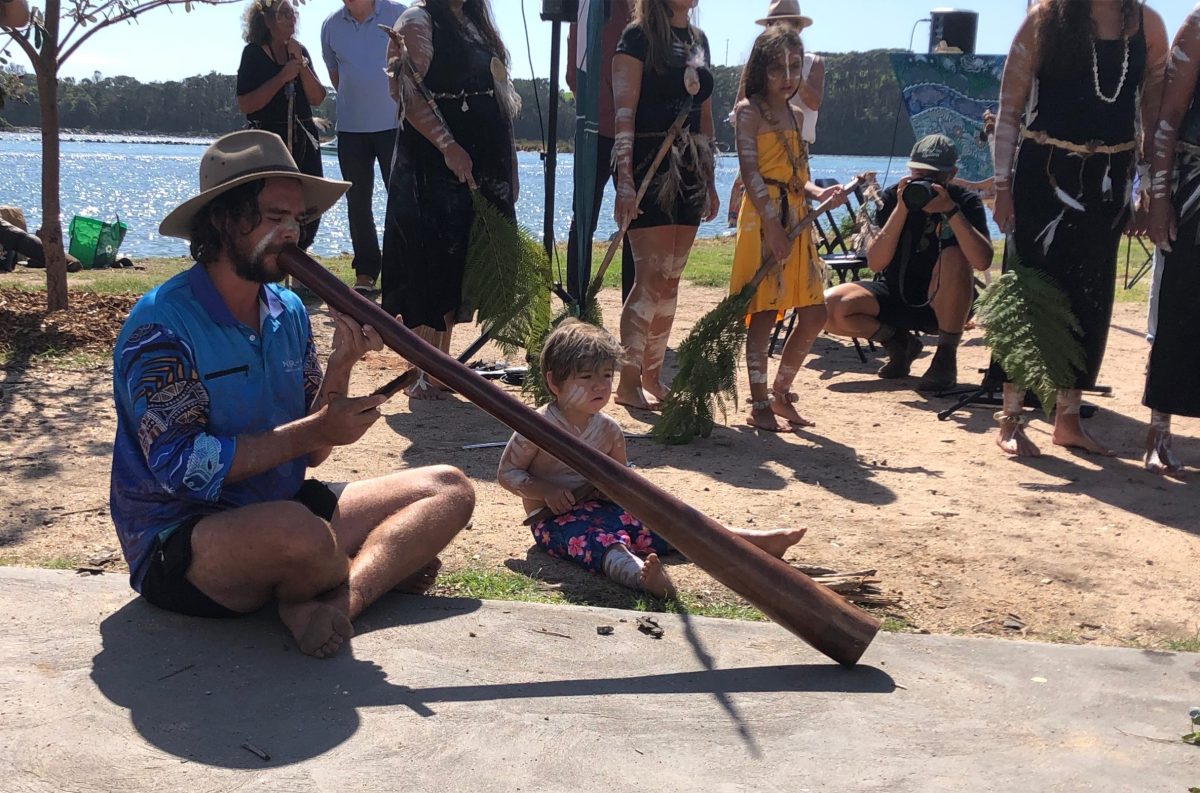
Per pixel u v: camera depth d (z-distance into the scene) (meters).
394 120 8.88
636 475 3.20
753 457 5.40
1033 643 3.42
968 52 10.80
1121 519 4.64
